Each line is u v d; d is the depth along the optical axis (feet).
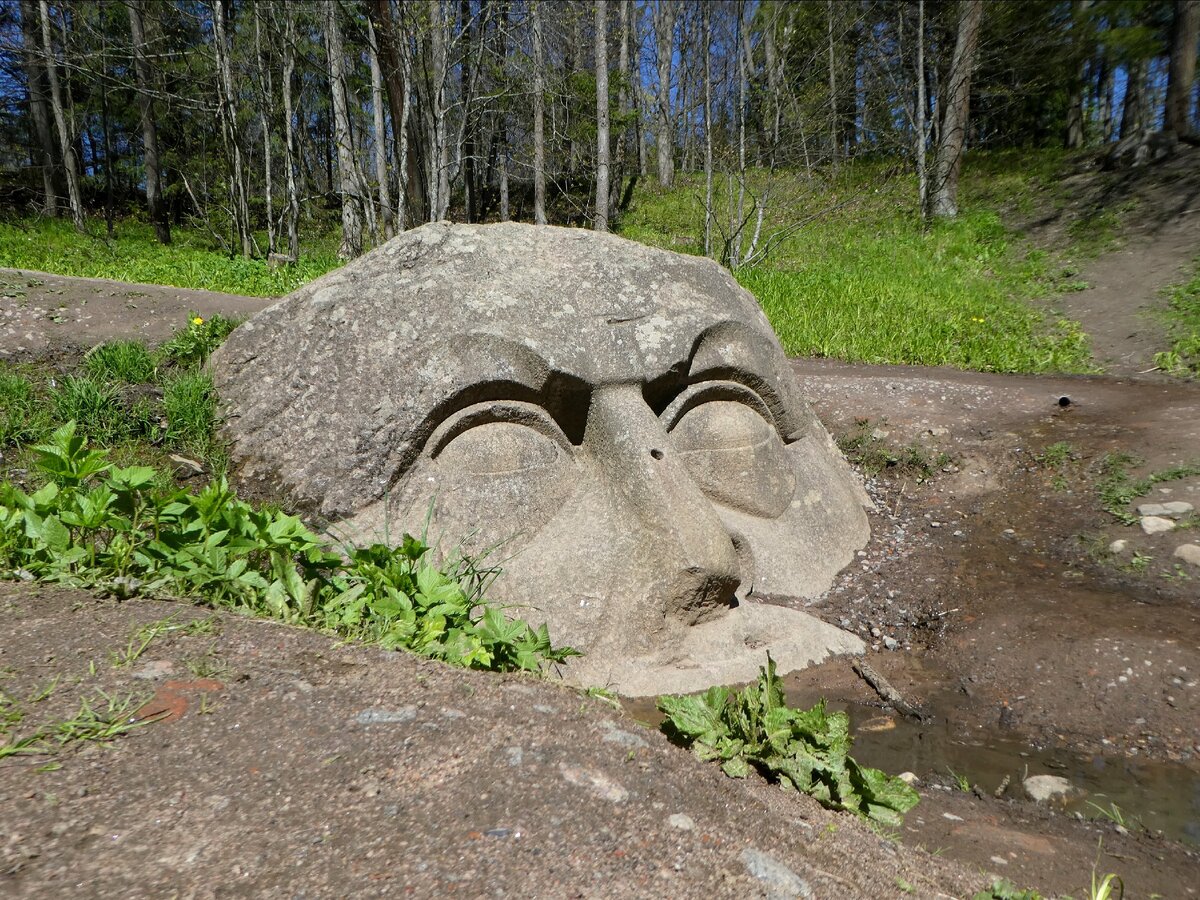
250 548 7.67
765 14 49.26
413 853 4.19
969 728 10.26
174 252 48.32
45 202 69.36
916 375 24.67
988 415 19.76
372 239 41.93
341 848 4.15
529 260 12.82
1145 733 9.82
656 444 11.85
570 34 62.18
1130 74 55.31
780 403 14.25
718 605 11.37
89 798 4.27
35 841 3.89
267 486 11.77
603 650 10.54
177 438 12.80
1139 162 48.60
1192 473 15.35
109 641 6.08
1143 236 40.24
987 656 11.66
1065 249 42.52
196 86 54.60
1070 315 33.65
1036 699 10.68
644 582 10.91
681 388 13.12
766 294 34.53
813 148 61.98
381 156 44.83
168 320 16.76
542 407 12.00
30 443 12.41
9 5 59.41
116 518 7.46
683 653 10.87
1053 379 24.34
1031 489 16.65
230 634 6.56
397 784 4.79
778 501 13.65
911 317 31.14
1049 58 57.82
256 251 48.96
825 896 4.79
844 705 10.73
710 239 49.60
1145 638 11.27
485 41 41.60
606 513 11.54
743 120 44.86
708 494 13.21
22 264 32.14
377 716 5.54
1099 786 8.87
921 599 13.41
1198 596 12.46
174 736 4.96
